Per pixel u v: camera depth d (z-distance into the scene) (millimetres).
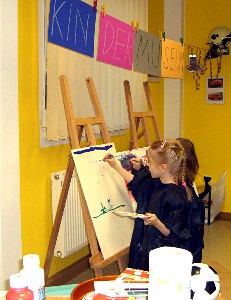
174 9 4680
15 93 2385
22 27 2555
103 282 1272
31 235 2756
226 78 4680
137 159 2521
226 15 4586
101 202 2387
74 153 2316
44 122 2754
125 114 3713
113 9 3359
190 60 4668
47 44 2680
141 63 3367
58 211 2551
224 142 4773
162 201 2088
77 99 3010
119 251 2422
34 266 1094
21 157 2621
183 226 2039
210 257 3604
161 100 4801
